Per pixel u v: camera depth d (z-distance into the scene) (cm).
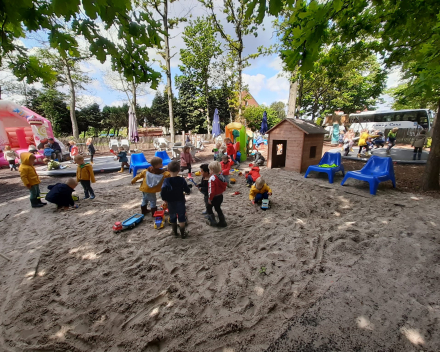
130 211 531
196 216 489
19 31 199
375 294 242
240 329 209
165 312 235
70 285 282
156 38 208
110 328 219
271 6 139
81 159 603
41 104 3119
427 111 1972
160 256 340
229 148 1000
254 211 511
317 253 333
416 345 184
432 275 268
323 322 209
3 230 451
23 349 200
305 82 1958
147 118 4278
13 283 290
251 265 309
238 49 1944
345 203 547
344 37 375
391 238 357
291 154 916
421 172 834
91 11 134
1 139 1361
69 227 453
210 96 3588
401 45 463
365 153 1274
